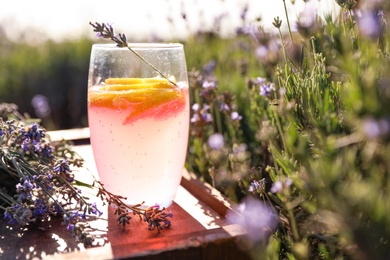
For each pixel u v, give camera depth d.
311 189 0.35
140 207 0.45
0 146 0.46
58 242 0.40
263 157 0.53
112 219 0.44
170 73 0.44
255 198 0.44
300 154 0.36
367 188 0.30
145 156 0.43
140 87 0.42
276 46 0.56
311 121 0.38
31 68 1.57
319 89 0.41
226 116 0.65
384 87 0.31
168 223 0.42
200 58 0.91
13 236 0.41
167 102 0.42
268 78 0.62
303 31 0.46
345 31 0.40
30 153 0.48
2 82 1.53
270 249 0.36
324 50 0.44
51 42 1.72
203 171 0.59
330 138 0.34
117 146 0.43
